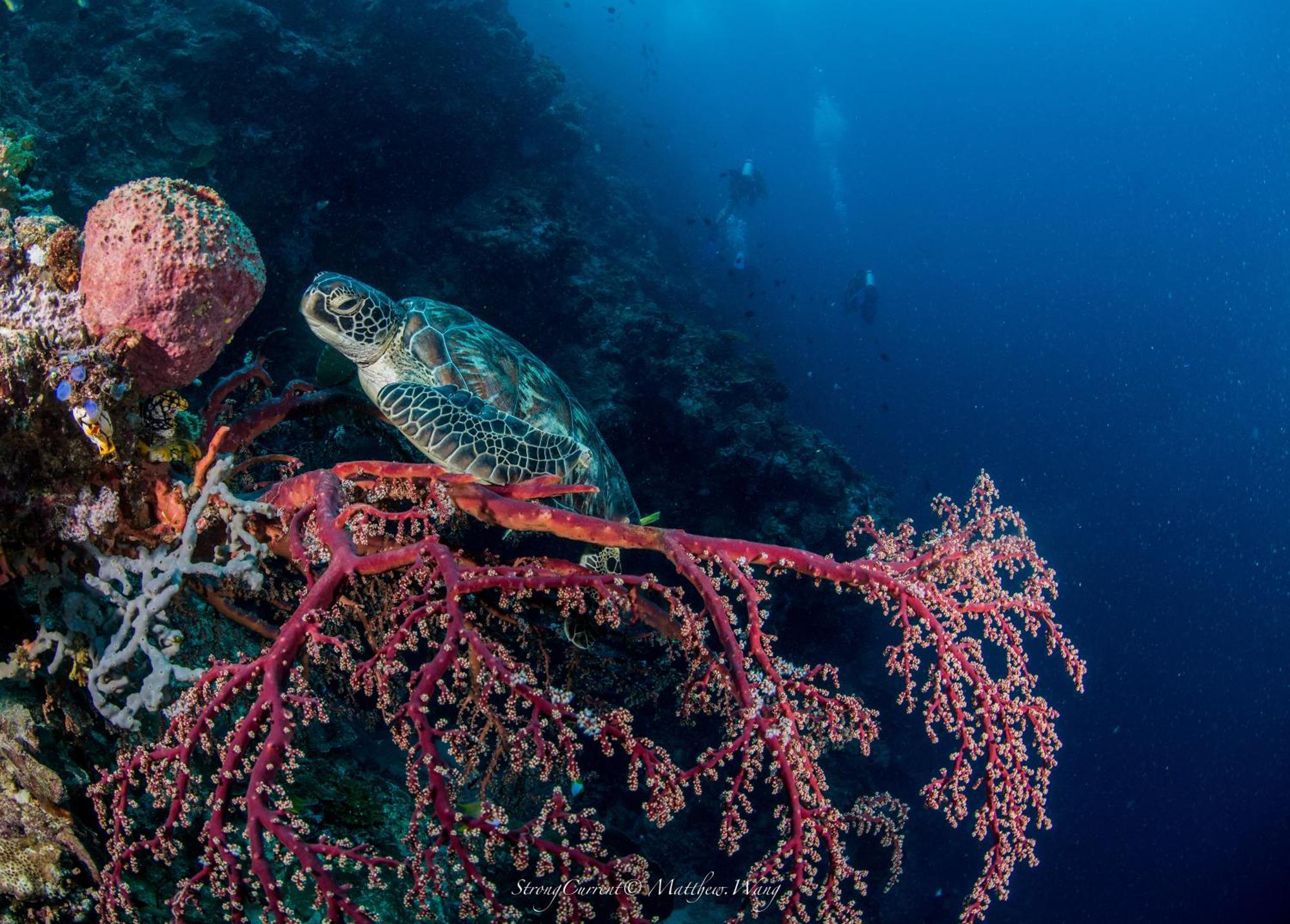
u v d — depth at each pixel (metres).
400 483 2.93
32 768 2.62
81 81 10.22
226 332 2.59
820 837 2.24
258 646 4.21
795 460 13.12
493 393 5.07
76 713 2.92
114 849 2.14
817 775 2.22
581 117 19.80
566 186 17.59
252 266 2.54
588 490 2.92
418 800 2.01
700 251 33.91
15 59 10.19
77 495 2.55
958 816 2.47
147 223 2.28
